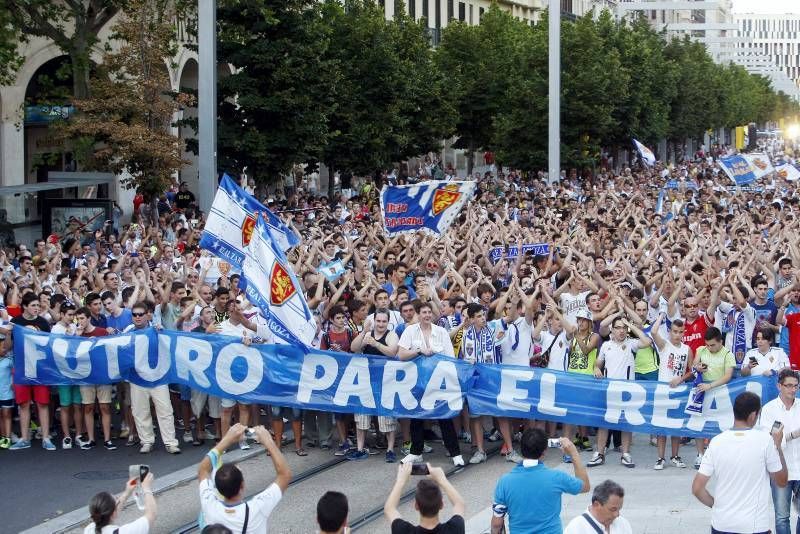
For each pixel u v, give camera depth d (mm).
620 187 51625
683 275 18172
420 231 24734
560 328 15930
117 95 33844
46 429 16562
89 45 34281
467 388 15523
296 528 12945
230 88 37656
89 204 30141
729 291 17875
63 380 16188
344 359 15789
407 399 15594
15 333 16266
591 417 15328
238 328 16375
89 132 33438
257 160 38156
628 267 21281
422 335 15586
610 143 71188
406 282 20328
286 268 14977
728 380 14859
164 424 16266
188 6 36469
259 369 15945
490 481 14898
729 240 28828
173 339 16109
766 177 52906
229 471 9273
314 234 25312
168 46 35125
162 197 37875
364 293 17797
